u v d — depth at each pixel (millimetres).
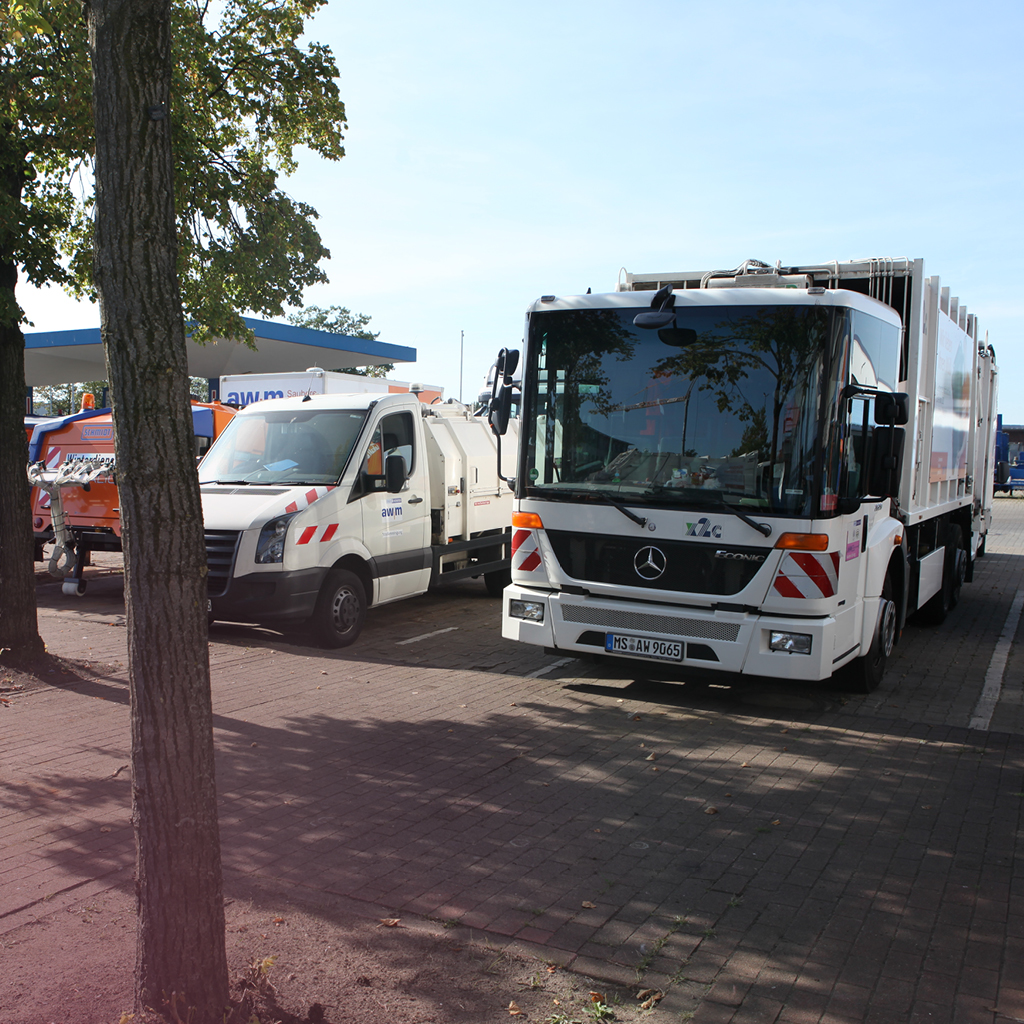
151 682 2842
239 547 8836
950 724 6969
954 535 11227
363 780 5625
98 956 3572
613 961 3615
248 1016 3008
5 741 6172
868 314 7117
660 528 7012
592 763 6000
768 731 6730
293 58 9047
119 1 2650
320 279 9664
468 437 12016
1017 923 3961
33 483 11523
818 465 6582
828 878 4387
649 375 7137
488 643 9781
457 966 3549
